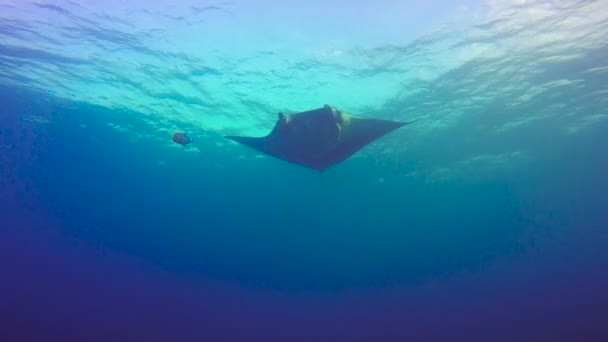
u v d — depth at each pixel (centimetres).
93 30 902
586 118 1605
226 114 1416
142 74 1134
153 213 3688
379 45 919
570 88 1259
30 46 1005
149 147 1942
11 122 1733
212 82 1156
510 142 1859
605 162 2439
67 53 1034
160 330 2600
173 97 1295
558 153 2175
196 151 1956
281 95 1221
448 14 794
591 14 816
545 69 1100
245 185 2573
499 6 771
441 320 2614
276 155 697
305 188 2639
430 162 2094
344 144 627
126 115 1524
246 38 902
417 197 3131
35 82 1252
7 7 825
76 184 2831
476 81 1149
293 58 986
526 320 2278
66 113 1554
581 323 1953
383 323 2739
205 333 2625
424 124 1509
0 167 2530
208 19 830
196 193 2878
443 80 1129
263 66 1036
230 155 1967
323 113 593
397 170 2205
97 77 1179
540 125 1645
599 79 1200
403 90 1185
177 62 1041
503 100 1322
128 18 843
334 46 927
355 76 1082
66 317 2931
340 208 3438
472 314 2694
